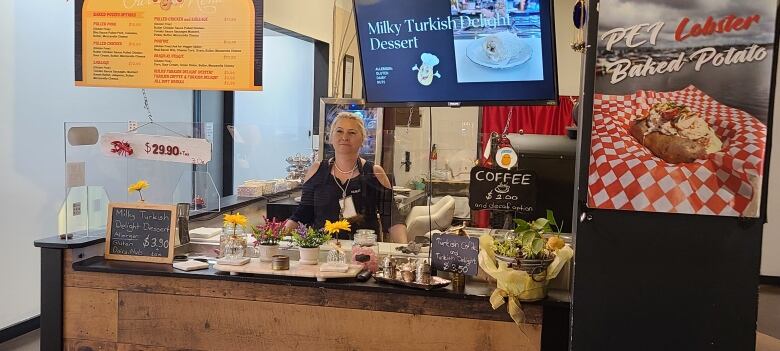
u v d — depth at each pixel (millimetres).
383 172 3275
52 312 3051
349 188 3305
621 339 2139
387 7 2893
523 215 2969
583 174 2137
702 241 2078
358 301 2738
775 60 2008
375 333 2729
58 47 5086
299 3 6113
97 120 5465
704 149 2057
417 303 2678
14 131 4699
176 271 2912
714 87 2041
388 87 2992
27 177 4840
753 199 2033
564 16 6105
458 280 2684
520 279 2514
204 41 3250
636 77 2086
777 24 2000
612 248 2131
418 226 3223
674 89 2066
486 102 2879
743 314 2066
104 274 2992
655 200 2092
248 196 4148
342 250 2994
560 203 3096
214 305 2887
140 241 3117
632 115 2096
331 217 3320
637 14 2070
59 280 3039
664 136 2076
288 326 2814
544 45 2740
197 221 3551
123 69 3318
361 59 3012
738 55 2021
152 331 2959
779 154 7168
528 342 2586
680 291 2098
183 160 3234
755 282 2057
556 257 2586
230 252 2982
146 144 3262
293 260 3090
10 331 4734
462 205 3178
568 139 3076
